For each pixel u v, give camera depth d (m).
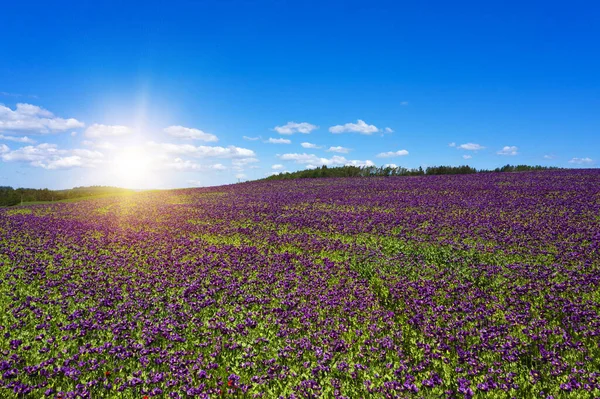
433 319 10.12
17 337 9.23
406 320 10.39
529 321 9.90
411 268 14.98
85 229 25.89
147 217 31.36
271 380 7.55
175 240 21.28
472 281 13.36
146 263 16.38
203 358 8.38
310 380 7.18
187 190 59.59
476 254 16.52
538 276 13.16
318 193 42.00
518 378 7.50
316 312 10.81
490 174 54.59
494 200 32.03
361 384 7.43
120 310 10.80
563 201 29.81
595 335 8.91
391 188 43.28
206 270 14.93
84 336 9.34
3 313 10.72
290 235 21.94
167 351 8.43
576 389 6.99
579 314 9.80
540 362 8.05
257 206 34.53
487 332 9.13
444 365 8.13
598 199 29.81
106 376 7.56
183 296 12.09
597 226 21.08
